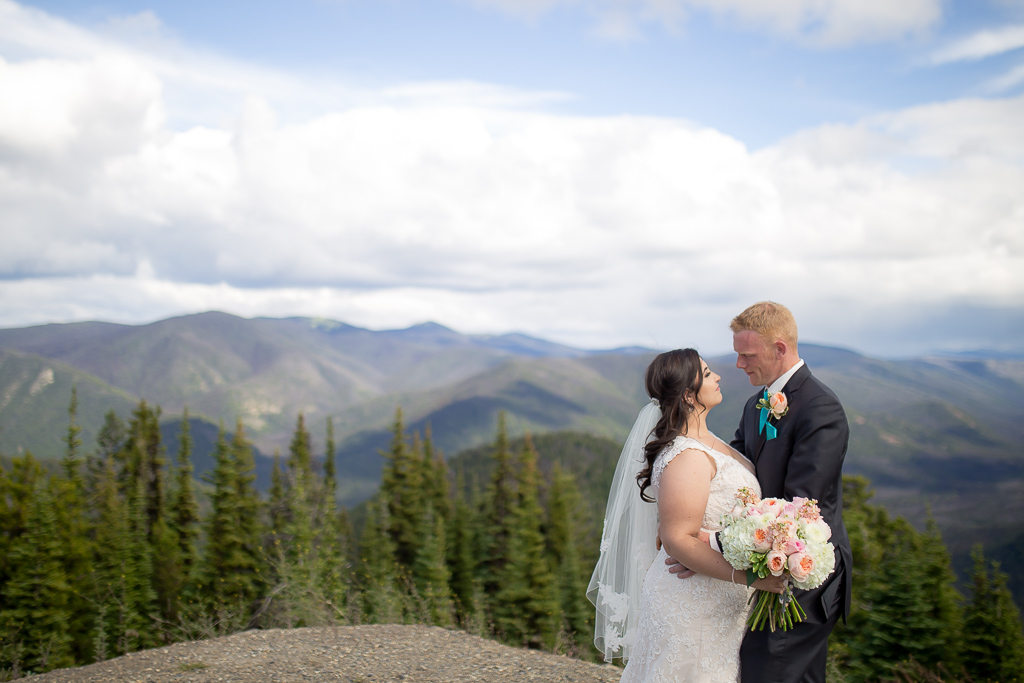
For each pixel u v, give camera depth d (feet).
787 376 11.26
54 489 82.48
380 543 112.88
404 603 31.14
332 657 18.93
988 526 645.10
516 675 17.21
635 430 13.08
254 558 103.24
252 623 30.09
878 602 30.81
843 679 21.29
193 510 123.03
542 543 116.16
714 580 10.51
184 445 151.53
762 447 11.38
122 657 19.22
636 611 12.98
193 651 19.70
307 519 53.72
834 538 10.41
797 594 10.14
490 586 122.21
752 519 9.51
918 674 26.99
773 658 9.98
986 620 37.76
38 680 17.46
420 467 154.51
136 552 87.51
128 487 140.36
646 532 12.67
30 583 64.28
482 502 142.10
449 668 17.85
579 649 24.84
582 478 305.12
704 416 11.59
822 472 10.34
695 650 10.37
